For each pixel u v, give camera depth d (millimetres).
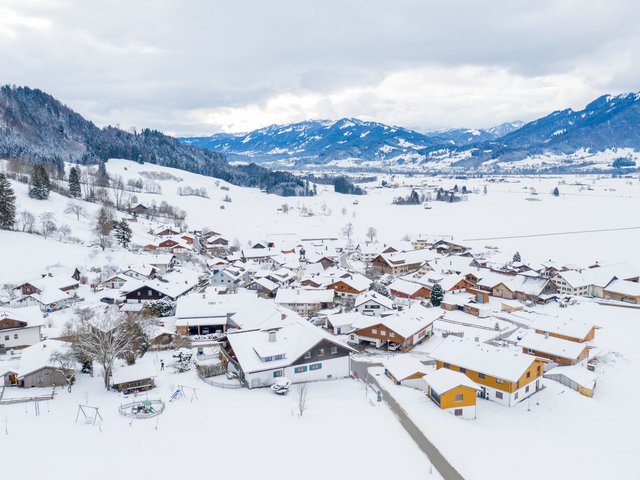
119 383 55031
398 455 43656
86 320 69938
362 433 47500
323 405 54250
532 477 42281
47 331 81625
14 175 197500
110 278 112938
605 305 112125
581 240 193375
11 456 37844
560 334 81438
